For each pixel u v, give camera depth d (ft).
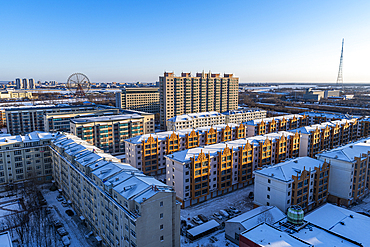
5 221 289.12
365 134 644.69
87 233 274.36
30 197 340.80
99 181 247.70
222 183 361.71
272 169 307.99
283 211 284.00
